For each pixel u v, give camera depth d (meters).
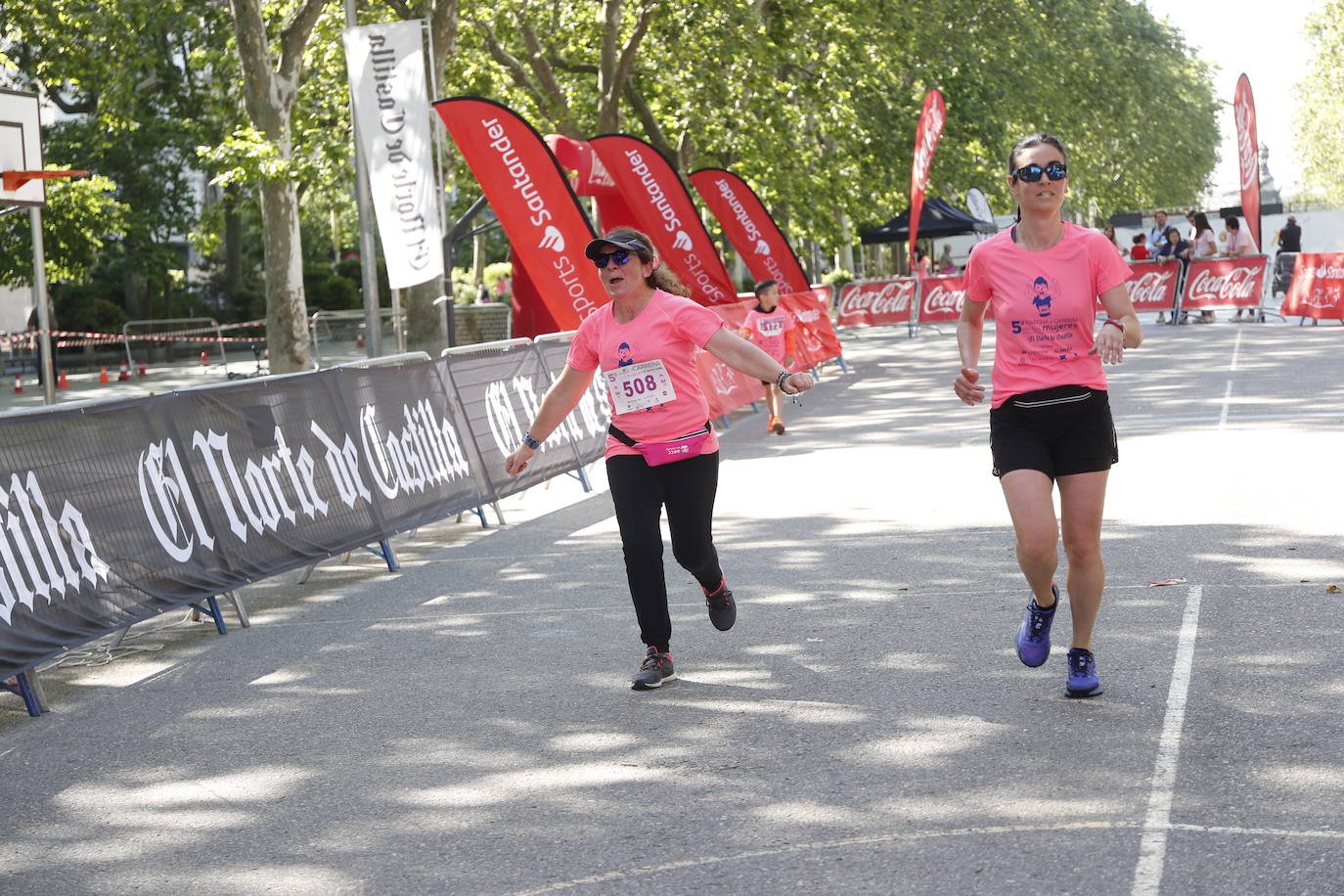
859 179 32.53
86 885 4.09
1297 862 3.68
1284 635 5.94
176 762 5.24
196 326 35.09
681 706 5.49
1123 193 71.12
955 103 38.56
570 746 5.09
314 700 5.96
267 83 21.47
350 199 47.94
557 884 3.85
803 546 8.61
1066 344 5.07
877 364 22.97
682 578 7.92
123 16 24.92
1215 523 8.38
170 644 7.30
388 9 25.58
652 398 5.80
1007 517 9.03
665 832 4.18
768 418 16.20
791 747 4.91
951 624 6.49
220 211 32.31
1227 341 21.73
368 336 19.84
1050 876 3.69
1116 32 56.69
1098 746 4.70
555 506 11.23
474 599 7.83
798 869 3.85
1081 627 5.27
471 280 48.09
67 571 6.34
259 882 4.02
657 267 5.87
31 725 5.93
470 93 28.38
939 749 4.78
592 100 30.42
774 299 14.40
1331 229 48.81
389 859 4.12
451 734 5.34
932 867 3.80
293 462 8.18
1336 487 9.31
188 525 7.22
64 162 36.06
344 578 8.77
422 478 9.52
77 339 34.78
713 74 26.77
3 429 6.12
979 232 35.41
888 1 33.47
